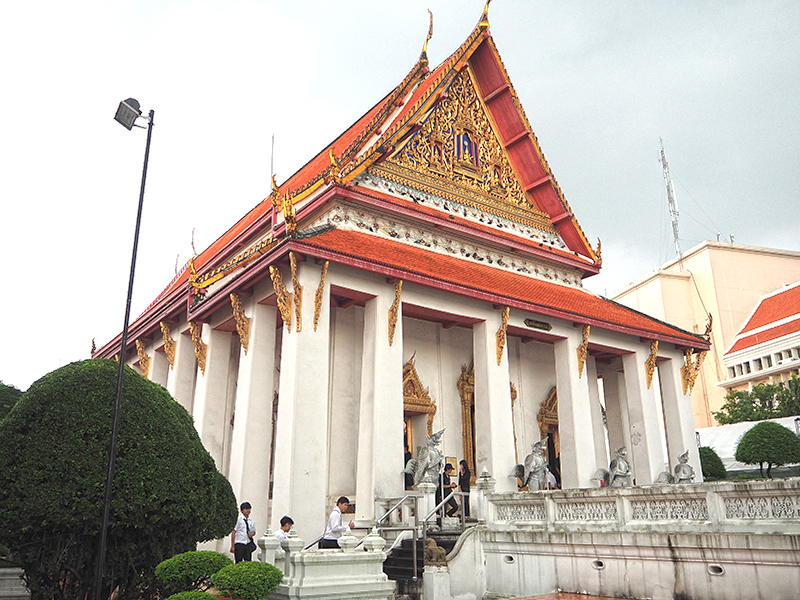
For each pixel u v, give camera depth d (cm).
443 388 2230
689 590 1073
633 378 2477
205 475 1214
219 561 1010
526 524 1383
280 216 2273
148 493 1092
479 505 1512
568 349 2273
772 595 969
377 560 1159
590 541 1231
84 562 1091
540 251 2614
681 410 2547
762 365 6431
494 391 2036
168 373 2586
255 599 928
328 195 2117
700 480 2488
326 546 1295
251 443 1769
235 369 2281
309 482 1603
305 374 1670
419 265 1998
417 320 2231
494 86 2753
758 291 7594
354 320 2066
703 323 7588
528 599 1188
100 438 1090
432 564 1347
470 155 2656
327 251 1734
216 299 1947
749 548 1000
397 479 1742
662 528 1123
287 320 1712
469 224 2436
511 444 2012
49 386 1116
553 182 2766
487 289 2058
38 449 1056
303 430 1627
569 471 2173
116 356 2870
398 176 2375
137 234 1216
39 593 1072
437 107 2583
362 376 1861
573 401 2214
